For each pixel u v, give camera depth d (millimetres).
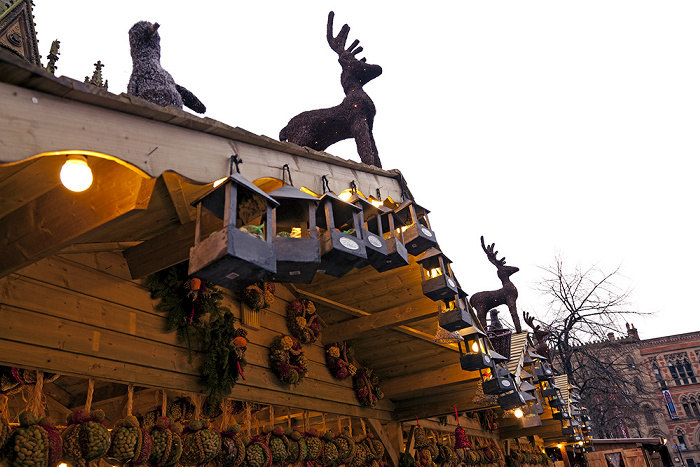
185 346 4762
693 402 39938
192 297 4770
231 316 5266
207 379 4766
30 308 3631
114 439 3674
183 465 4488
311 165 3686
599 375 23797
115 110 2402
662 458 21453
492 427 10891
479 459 9828
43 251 2789
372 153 5949
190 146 2715
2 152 1920
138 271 4305
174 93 4188
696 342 41312
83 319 3959
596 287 23641
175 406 5309
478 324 6500
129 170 2627
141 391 5566
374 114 6340
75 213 2744
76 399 5672
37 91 2113
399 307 6586
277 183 3721
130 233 3645
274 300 6277
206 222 3816
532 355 11438
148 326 4473
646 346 42406
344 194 3861
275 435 5426
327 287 6613
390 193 4598
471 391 7777
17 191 2531
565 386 14188
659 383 41094
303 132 6234
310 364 6590
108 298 4199
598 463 19953
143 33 4242
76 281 4000
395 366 7723
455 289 4918
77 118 2223
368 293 6602
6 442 3020
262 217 2852
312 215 3100
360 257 3193
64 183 2344
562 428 13406
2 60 1928
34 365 3531
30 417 3162
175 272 4715
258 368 5660
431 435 8734
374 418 7512
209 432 4410
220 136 2945
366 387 7301
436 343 7207
